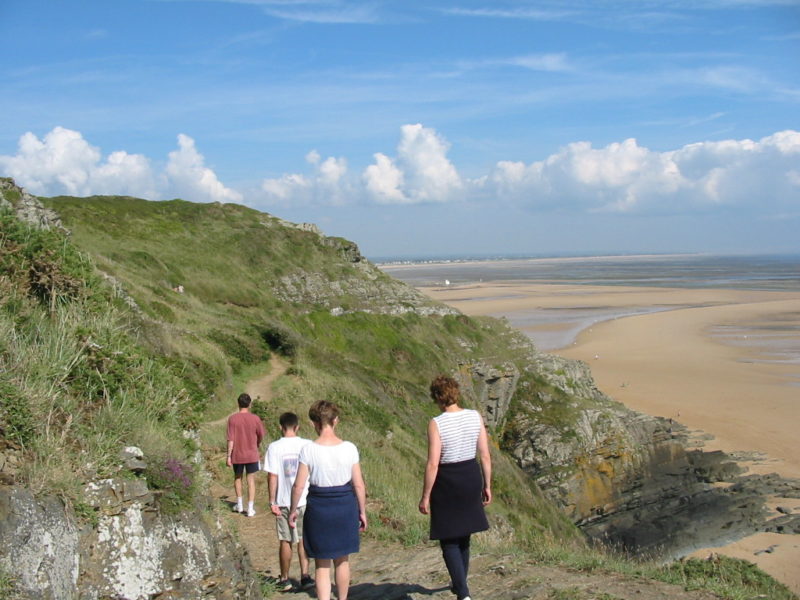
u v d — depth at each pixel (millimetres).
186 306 28562
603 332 74562
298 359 26031
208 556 5934
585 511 29250
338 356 29344
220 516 7375
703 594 6824
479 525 6051
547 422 34344
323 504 6152
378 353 35969
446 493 6047
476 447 6227
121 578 5102
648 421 37938
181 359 18328
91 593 4898
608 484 31703
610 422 35438
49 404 5820
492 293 129875
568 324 81438
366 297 41312
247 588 6555
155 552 5426
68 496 5023
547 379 38625
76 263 8938
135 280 27984
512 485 25516
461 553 6133
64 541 4809
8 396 5426
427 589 7352
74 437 5695
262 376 23656
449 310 43094
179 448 6859
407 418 26922
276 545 10148
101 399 6730
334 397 22859
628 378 51438
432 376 35500
